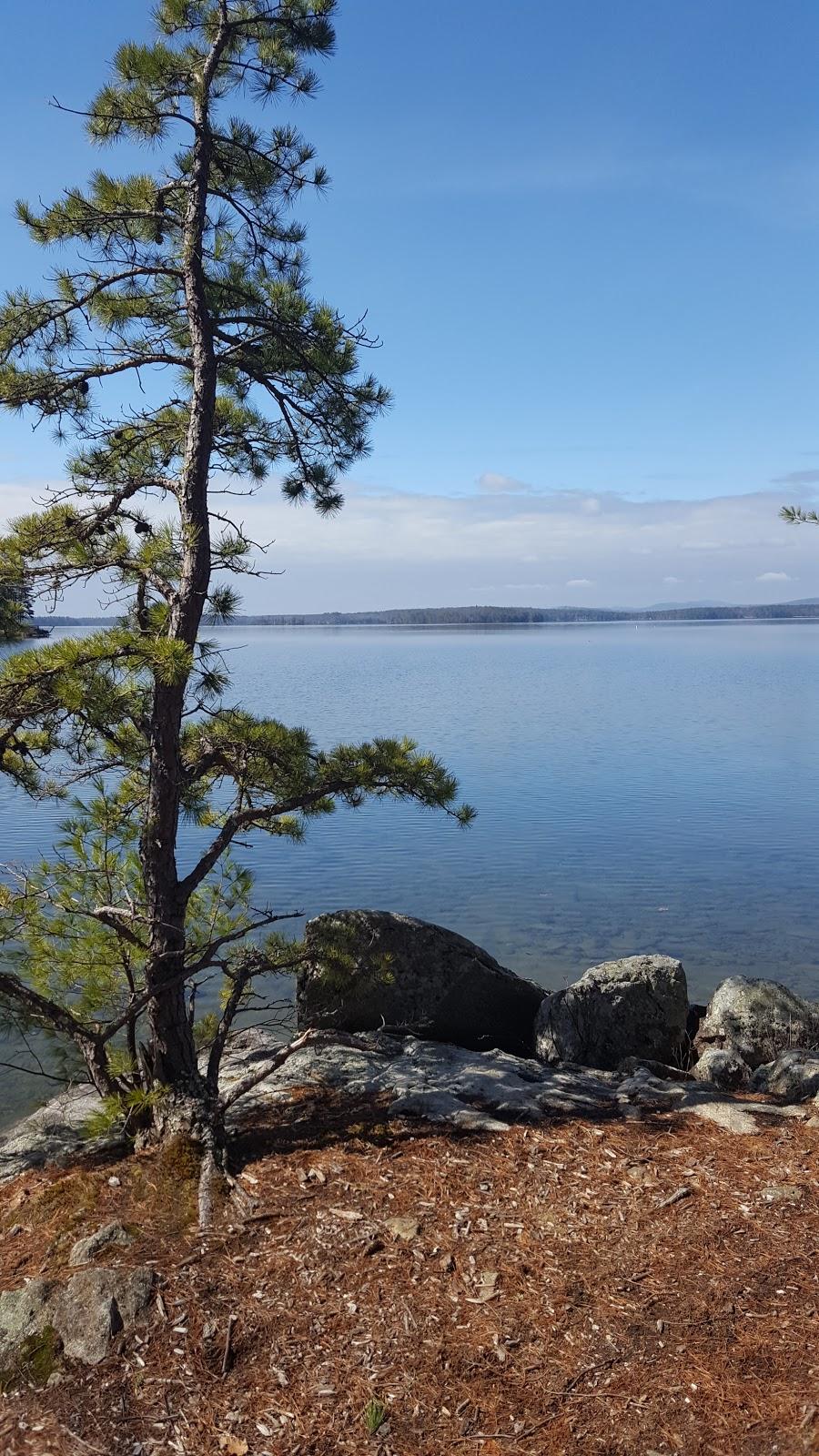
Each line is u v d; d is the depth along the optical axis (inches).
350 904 692.1
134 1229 203.3
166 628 242.2
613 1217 206.5
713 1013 372.2
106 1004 265.4
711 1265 188.9
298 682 3457.2
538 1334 170.6
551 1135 246.5
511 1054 363.3
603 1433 149.0
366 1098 272.8
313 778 269.3
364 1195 215.3
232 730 260.8
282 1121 258.2
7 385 261.4
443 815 1045.8
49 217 261.9
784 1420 150.1
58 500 263.0
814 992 512.4
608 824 988.6
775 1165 229.5
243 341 281.0
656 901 703.1
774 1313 174.4
